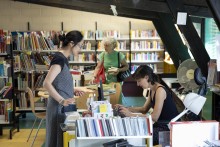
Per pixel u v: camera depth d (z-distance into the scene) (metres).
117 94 5.19
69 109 3.59
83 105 4.51
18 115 6.38
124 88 9.40
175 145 2.73
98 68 6.24
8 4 9.41
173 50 6.77
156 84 3.75
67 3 6.38
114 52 6.16
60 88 3.54
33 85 7.25
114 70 6.02
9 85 6.09
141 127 2.91
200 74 4.04
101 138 2.86
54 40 7.75
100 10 7.35
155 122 3.59
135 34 9.59
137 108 4.01
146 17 7.19
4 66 5.98
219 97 4.04
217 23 3.37
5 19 9.45
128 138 2.96
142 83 3.71
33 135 5.96
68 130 3.06
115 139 2.96
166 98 3.67
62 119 3.38
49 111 3.57
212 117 4.05
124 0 5.07
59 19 9.58
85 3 6.34
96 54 9.49
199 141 2.75
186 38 4.56
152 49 9.62
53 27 9.59
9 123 5.96
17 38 7.49
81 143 3.00
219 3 3.27
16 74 7.23
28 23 9.49
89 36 9.50
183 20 4.46
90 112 3.20
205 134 2.77
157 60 9.70
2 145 5.40
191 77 4.55
